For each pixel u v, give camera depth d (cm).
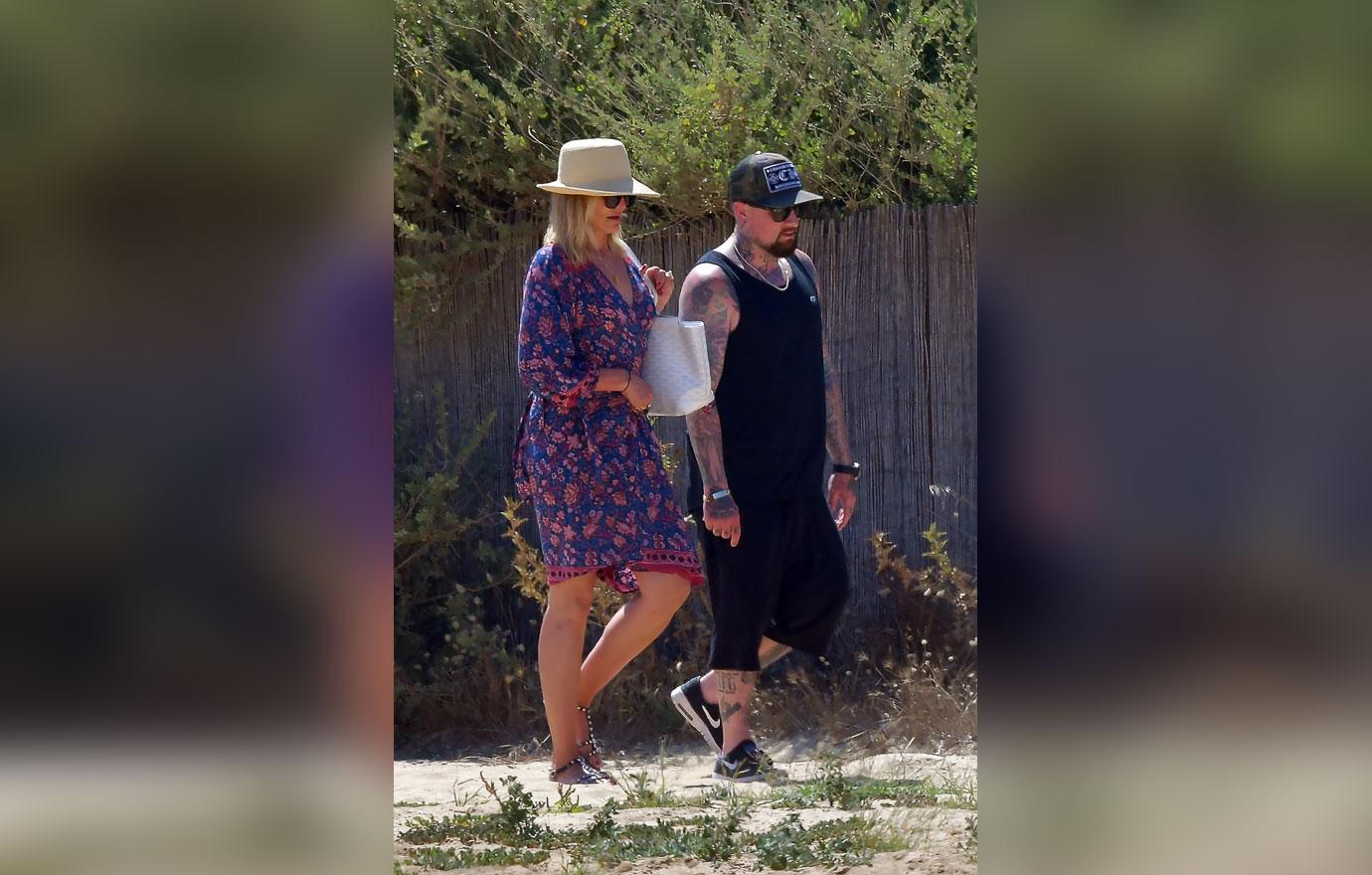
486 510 2617
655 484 1770
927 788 1691
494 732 2486
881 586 2473
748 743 1923
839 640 2483
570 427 1728
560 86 2639
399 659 2552
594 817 1599
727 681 1909
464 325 2627
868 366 2489
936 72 2683
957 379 2433
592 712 2452
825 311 2511
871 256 2481
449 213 2675
